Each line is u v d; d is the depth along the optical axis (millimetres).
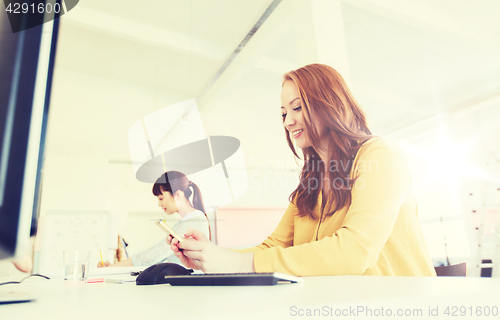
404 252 706
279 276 356
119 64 4082
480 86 4738
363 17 3402
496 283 280
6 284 708
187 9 3281
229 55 3512
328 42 2213
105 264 1735
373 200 611
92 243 3186
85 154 4070
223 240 4309
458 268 1181
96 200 3990
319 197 855
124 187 4250
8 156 295
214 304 229
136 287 482
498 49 3715
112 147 4281
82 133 4113
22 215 293
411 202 752
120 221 4105
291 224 956
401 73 4492
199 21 3465
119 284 625
